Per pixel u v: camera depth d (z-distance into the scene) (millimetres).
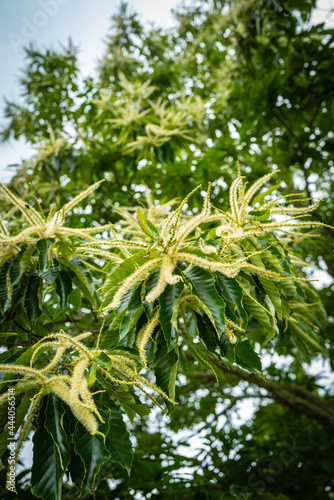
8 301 2678
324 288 8031
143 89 6043
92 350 1982
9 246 2807
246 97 6520
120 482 4133
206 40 8398
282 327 2990
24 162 5941
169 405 2145
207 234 2496
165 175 5766
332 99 6137
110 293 2252
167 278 1980
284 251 2729
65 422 1908
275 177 6848
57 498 1683
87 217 5316
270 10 6246
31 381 1871
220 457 5797
